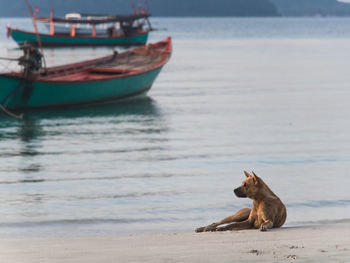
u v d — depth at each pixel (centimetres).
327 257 2208
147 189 5766
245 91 15862
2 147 8419
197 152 7988
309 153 7906
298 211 4831
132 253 2411
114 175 6519
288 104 13275
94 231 4181
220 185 5956
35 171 6775
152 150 8138
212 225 3153
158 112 11988
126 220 4538
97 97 12744
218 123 10631
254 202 3038
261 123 10656
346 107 12769
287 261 2153
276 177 6425
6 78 11025
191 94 15075
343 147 8338
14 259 2370
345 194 5484
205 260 2208
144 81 13962
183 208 4959
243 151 8056
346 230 2889
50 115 11612
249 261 2166
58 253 2489
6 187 5925
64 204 5134
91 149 8219
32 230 4225
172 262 2202
